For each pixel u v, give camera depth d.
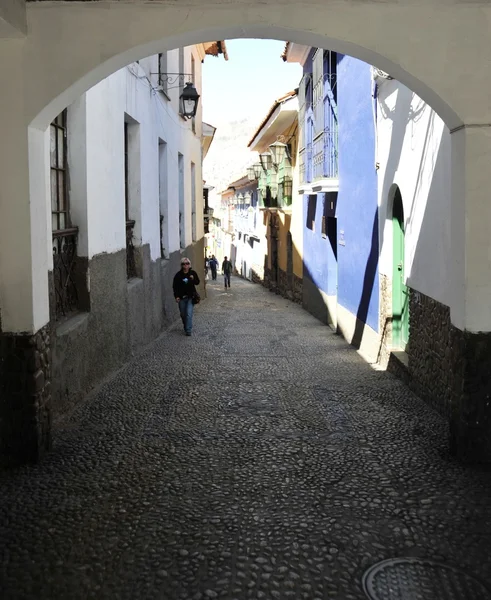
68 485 4.71
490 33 4.88
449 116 5.03
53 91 4.90
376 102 9.29
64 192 7.22
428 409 6.76
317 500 4.45
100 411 6.70
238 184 37.53
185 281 12.23
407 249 7.88
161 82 12.45
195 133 19.19
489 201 4.89
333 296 14.62
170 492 4.59
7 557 3.67
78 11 4.89
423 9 4.90
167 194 13.51
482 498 4.45
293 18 4.93
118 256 8.87
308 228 17.84
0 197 4.93
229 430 6.06
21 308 5.00
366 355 10.20
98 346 7.87
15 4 4.64
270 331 13.35
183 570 3.52
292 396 7.36
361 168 10.60
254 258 33.84
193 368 8.97
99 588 3.35
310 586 3.37
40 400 5.19
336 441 5.73
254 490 4.63
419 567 3.56
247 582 3.40
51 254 6.17
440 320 6.52
